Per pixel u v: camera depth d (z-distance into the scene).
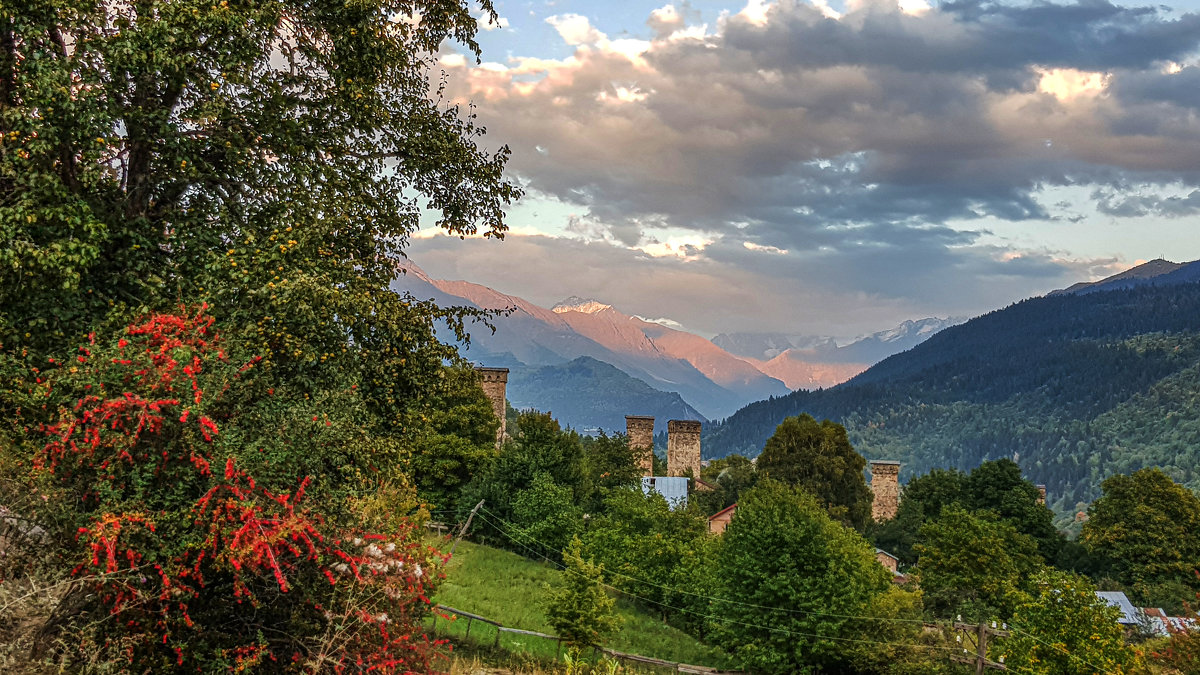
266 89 14.53
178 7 12.77
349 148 16.12
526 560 52.00
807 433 90.75
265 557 7.41
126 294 12.60
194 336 8.59
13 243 11.21
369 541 8.64
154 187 13.98
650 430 91.56
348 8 14.86
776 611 38.22
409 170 17.33
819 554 38.94
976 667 35.44
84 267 11.90
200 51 13.72
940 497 93.38
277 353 12.01
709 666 39.75
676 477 84.50
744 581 39.16
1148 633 56.81
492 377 72.69
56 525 7.46
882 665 37.47
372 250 16.00
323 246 13.67
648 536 53.25
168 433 7.79
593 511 67.75
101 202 12.95
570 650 29.77
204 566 7.71
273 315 11.95
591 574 31.55
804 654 38.16
